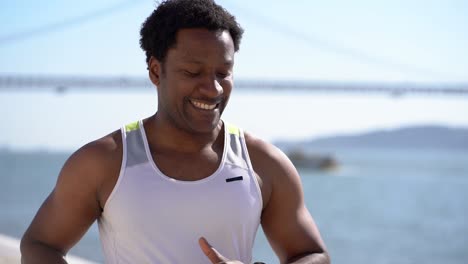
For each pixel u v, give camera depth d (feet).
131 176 5.34
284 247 5.67
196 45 5.30
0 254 12.20
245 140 5.78
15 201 76.48
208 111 5.42
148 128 5.66
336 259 44.93
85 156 5.47
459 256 46.70
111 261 5.44
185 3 5.45
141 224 5.22
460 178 187.93
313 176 192.75
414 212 82.94
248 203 5.41
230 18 5.54
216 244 5.30
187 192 5.28
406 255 46.98
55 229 5.48
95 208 5.52
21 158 393.29
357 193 119.55
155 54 5.60
